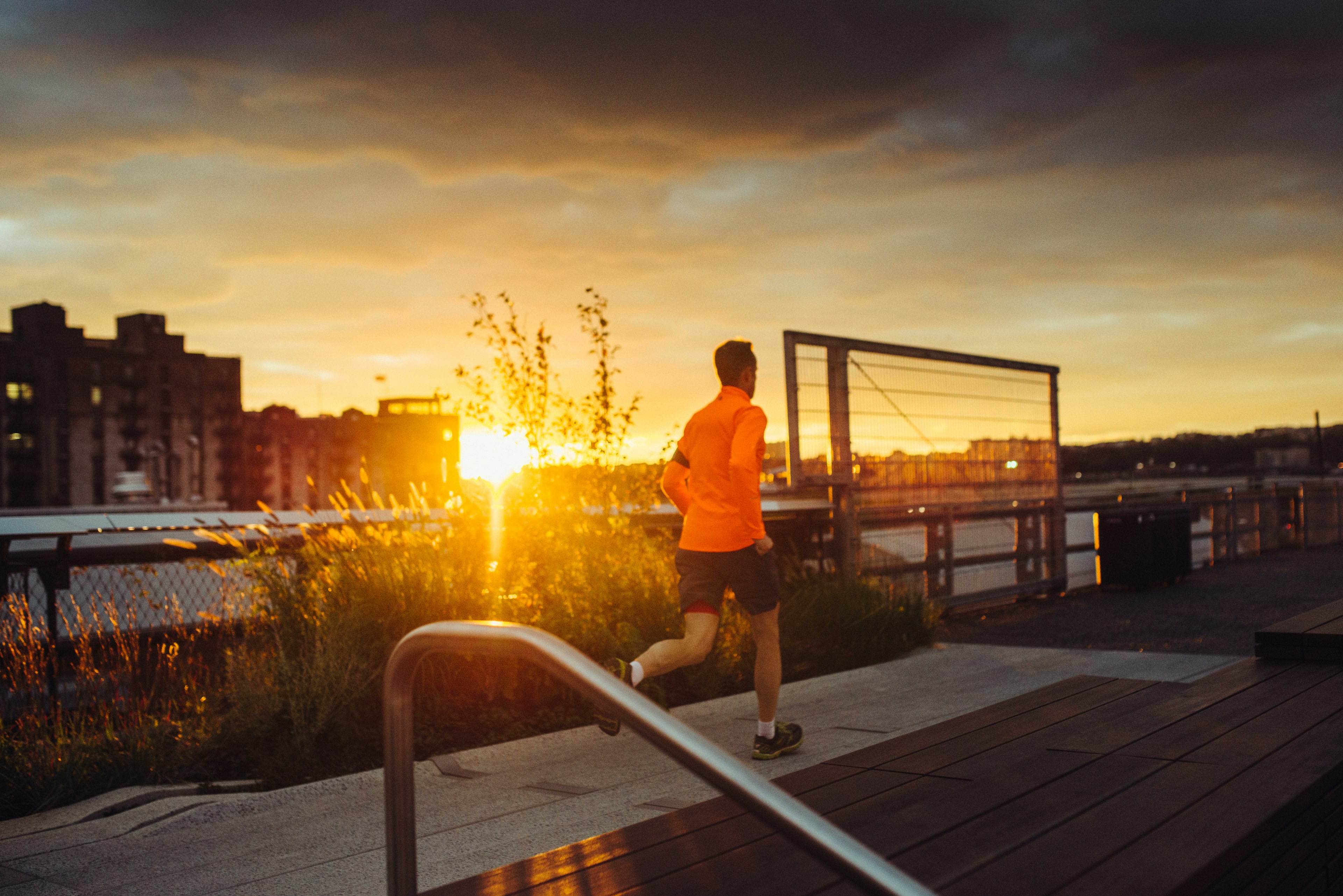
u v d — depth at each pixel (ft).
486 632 5.26
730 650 21.86
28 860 11.52
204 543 20.34
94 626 16.85
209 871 11.09
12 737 14.66
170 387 410.52
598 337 25.45
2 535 16.99
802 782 7.75
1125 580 41.42
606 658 19.85
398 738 5.90
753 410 14.80
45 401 375.86
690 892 5.74
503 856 11.32
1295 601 36.45
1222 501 56.75
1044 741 8.55
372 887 10.49
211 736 15.75
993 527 37.22
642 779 14.49
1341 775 7.57
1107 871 5.43
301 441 440.45
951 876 5.44
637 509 25.63
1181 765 7.55
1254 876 6.12
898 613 26.84
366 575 18.90
